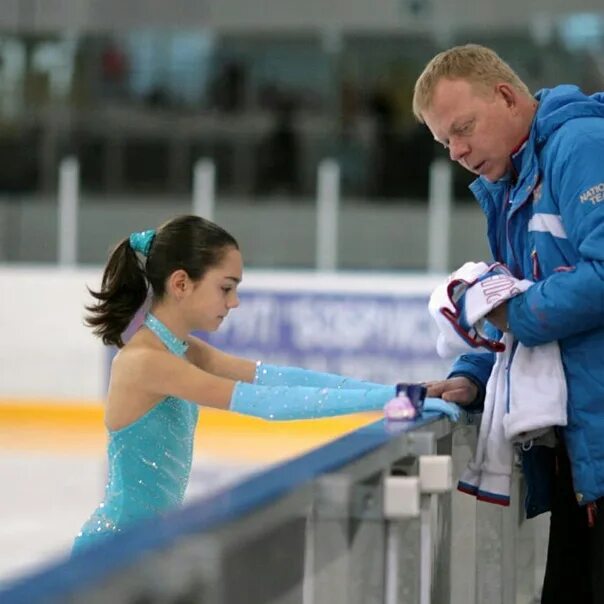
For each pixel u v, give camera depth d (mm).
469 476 6293
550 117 5969
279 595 3391
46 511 17438
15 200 28016
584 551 6625
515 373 6035
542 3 32562
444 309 5992
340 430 25406
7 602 2154
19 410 27406
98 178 31250
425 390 5812
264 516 3104
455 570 6125
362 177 30391
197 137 31141
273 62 34000
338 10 33625
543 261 6051
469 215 27078
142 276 7449
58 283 27312
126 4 33625
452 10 33031
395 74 33469
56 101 32656
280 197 30766
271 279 26844
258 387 6723
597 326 5809
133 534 2586
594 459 5879
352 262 27422
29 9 33188
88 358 27219
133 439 7090
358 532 4172
